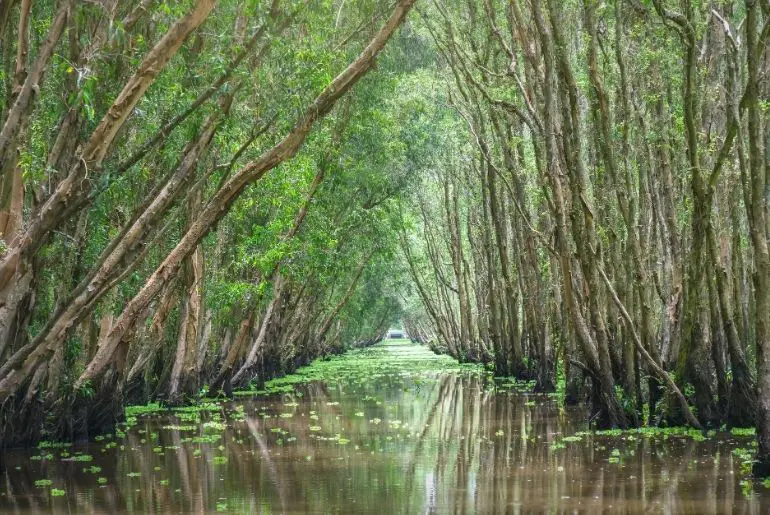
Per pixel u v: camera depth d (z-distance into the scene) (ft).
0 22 53.47
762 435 60.70
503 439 85.61
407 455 76.48
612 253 95.45
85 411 89.25
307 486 62.54
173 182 73.05
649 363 85.20
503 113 127.54
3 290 59.21
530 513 52.54
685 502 54.24
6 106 59.82
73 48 63.36
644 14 89.51
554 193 90.27
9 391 59.72
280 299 189.37
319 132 120.26
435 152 182.50
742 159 71.41
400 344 570.46
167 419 112.88
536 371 149.28
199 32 76.33
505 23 126.62
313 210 141.49
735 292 94.79
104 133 58.65
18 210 61.41
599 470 66.44
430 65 163.43
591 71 90.68
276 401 138.21
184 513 54.44
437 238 290.76
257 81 81.10
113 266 66.74
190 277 128.67
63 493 61.67
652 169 110.83
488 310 235.40
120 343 94.07
